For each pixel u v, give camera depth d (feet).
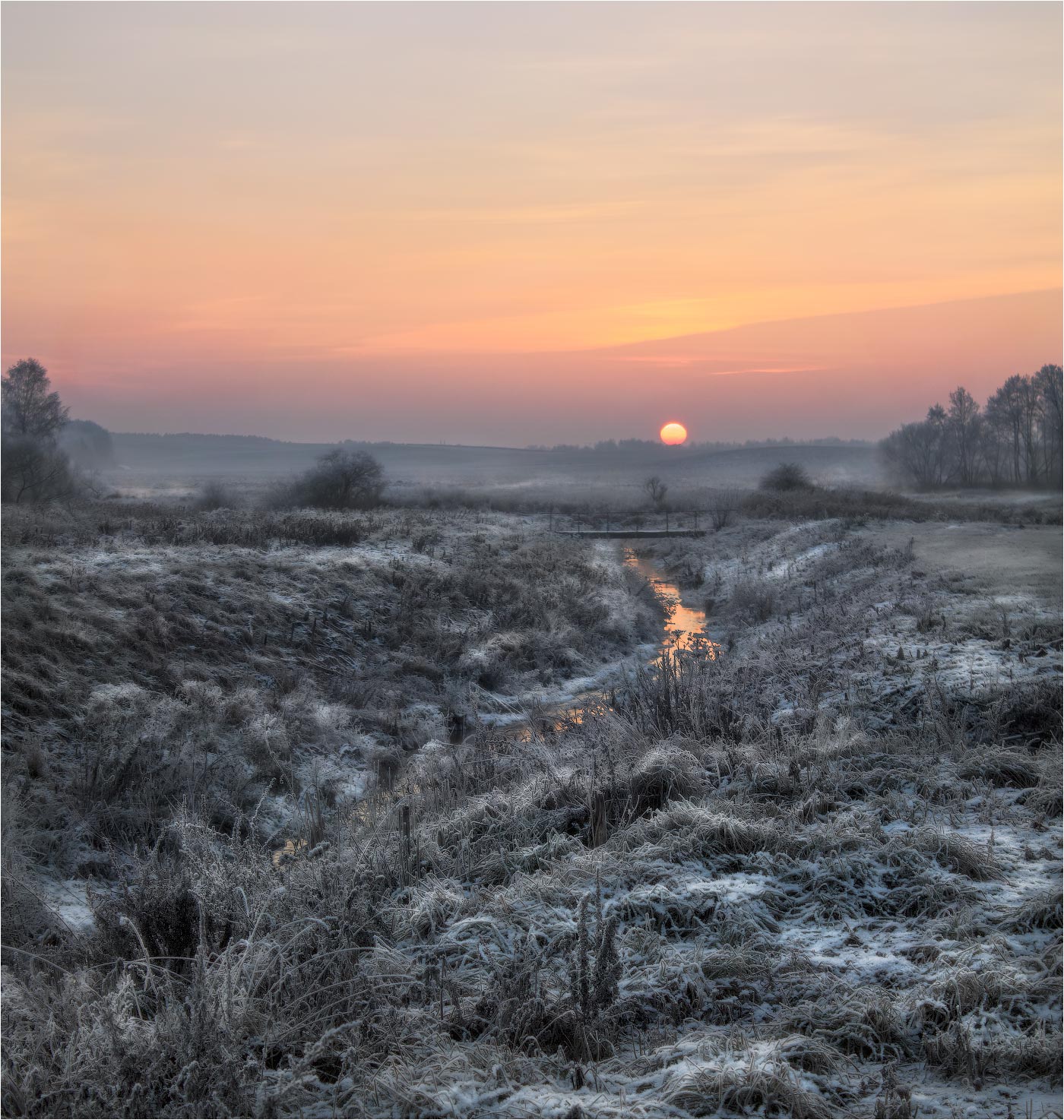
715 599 91.56
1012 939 18.30
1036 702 33.65
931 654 42.86
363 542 87.97
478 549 91.56
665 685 36.78
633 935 19.27
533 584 79.92
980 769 29.09
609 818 27.27
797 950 18.56
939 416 385.70
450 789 32.09
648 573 118.01
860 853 22.71
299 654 54.49
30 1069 13.65
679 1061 14.57
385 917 20.36
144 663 45.80
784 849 23.48
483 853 25.38
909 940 18.92
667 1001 16.93
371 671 54.95
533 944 18.71
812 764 29.68
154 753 35.58
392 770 40.98
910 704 35.94
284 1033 15.06
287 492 148.97
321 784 37.88
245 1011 15.10
